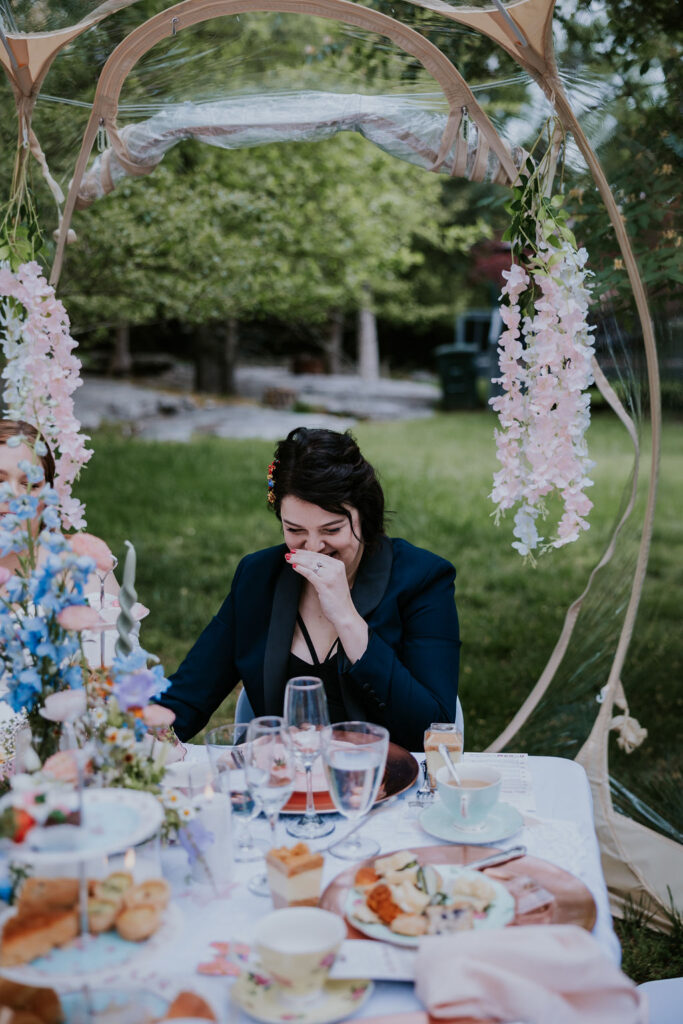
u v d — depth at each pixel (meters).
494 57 2.66
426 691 2.15
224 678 2.36
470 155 2.75
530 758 1.96
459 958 1.18
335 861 1.52
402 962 1.24
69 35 2.44
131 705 1.38
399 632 2.29
